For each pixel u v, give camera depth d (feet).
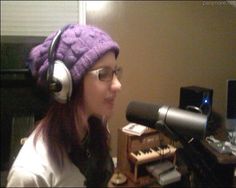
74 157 2.40
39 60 2.32
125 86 4.10
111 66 2.21
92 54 2.09
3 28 5.81
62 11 5.85
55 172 2.19
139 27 4.33
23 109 4.07
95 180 2.62
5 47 4.30
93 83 2.17
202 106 1.73
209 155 1.79
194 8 2.17
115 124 3.93
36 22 5.84
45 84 2.31
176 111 1.78
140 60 4.08
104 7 4.89
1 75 4.16
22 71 4.11
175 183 2.53
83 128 2.46
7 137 4.22
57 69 2.13
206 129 1.63
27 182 2.04
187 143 1.82
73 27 2.25
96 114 2.42
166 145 2.50
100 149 2.74
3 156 4.18
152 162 3.08
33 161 2.16
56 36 2.16
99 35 2.19
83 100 2.26
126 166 3.69
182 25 2.55
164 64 3.29
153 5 3.93
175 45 2.85
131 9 4.56
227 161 1.55
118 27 4.70
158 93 3.55
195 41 2.12
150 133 3.18
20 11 5.78
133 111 2.00
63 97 2.20
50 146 2.27
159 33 3.67
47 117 2.40
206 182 1.98
